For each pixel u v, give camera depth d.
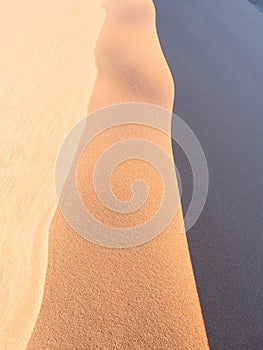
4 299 4.64
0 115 10.94
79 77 10.51
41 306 4.33
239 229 5.47
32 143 8.54
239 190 6.36
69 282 4.56
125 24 13.76
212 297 4.34
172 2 17.75
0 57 18.16
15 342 4.05
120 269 4.66
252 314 4.23
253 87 11.60
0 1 32.56
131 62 10.43
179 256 4.82
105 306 4.24
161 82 9.41
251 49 15.70
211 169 6.67
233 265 4.82
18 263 5.09
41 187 6.63
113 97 8.72
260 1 39.97
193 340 3.87
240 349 3.86
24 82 12.95
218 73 11.51
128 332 3.96
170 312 4.13
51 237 5.28
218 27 16.84
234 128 8.45
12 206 6.50
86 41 13.23
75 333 4.00
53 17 22.56
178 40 12.87
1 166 8.09
